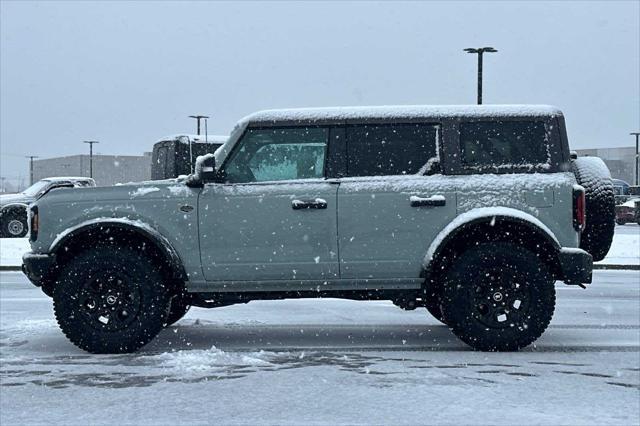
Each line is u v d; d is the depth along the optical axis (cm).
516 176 750
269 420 509
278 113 767
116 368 671
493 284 736
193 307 1095
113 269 733
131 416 521
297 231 750
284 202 750
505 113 761
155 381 620
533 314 733
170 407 543
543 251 750
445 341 809
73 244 760
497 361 696
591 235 774
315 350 755
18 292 1298
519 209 743
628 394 576
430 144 759
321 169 760
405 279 754
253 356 721
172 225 752
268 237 750
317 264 751
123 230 757
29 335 854
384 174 759
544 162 756
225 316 1005
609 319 983
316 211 748
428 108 766
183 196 754
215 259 752
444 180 751
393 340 817
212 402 555
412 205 746
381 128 761
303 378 626
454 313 738
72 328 733
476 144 759
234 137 763
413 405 543
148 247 762
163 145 1772
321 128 762
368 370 656
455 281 736
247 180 761
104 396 574
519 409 533
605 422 502
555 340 814
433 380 618
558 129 760
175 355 725
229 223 751
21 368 673
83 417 520
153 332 736
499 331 735
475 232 756
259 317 997
